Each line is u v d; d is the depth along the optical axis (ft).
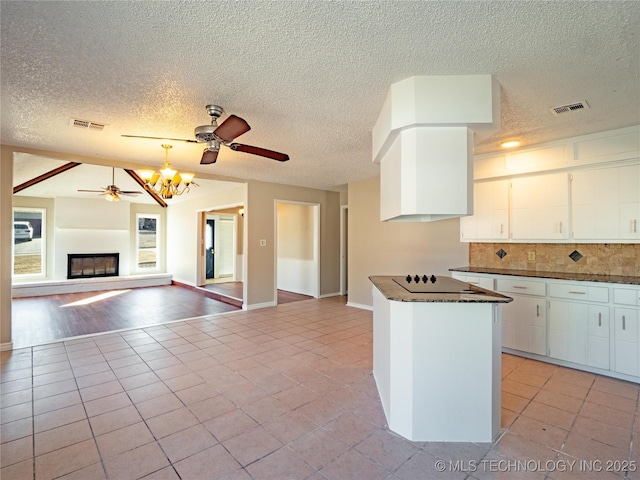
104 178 21.71
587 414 7.79
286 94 7.98
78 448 6.51
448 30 5.51
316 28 5.47
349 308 19.57
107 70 6.84
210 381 9.59
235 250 30.30
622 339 9.53
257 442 6.74
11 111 8.90
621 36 5.63
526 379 9.71
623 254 10.92
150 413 7.84
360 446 6.64
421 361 6.88
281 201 20.81
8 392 8.87
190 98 8.18
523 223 12.21
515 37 5.71
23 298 22.49
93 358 11.41
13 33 5.57
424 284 8.94
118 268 28.12
